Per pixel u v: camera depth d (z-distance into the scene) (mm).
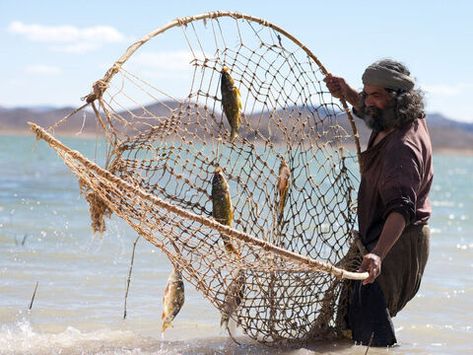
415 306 7742
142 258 9852
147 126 5672
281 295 5801
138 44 5625
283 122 6246
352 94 6207
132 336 6074
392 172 5395
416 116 5602
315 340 6004
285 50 6223
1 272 8539
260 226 6016
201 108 5824
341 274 5062
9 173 31828
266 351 5734
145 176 5746
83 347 5676
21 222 13227
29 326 6352
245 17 6027
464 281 9195
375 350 5719
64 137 114500
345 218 6316
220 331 6418
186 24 5812
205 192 5789
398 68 5602
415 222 5652
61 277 8445
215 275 5516
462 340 6387
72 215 14875
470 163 160125
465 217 20156
